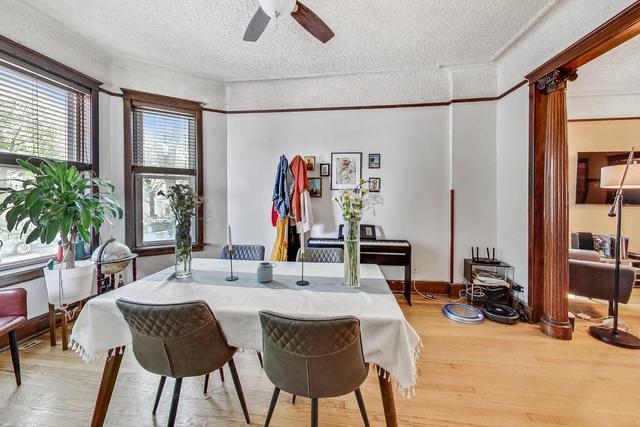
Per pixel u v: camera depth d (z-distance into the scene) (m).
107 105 2.92
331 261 2.41
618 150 3.89
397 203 3.42
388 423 1.24
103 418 1.37
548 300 2.37
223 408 1.56
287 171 3.27
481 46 2.70
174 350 1.22
